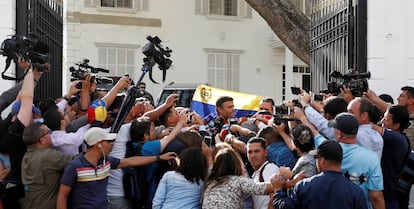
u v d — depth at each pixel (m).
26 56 4.92
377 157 4.47
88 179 4.34
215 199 4.28
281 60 22.58
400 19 8.09
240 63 22.28
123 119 5.06
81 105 5.77
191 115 6.38
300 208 3.99
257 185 4.30
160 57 5.34
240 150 5.48
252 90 22.41
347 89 5.75
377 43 8.09
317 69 9.88
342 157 4.02
